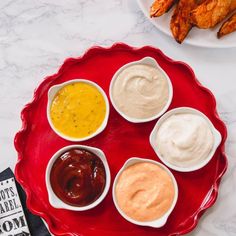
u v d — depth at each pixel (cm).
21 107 67
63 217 60
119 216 60
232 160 64
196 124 59
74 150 59
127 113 60
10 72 68
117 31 68
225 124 64
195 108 62
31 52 68
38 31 68
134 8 68
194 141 58
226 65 66
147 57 61
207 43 64
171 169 60
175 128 59
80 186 58
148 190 58
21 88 67
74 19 68
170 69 63
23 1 69
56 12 68
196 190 60
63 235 59
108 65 63
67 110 60
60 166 59
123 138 61
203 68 67
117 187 58
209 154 59
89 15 68
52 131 62
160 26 65
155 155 61
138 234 60
